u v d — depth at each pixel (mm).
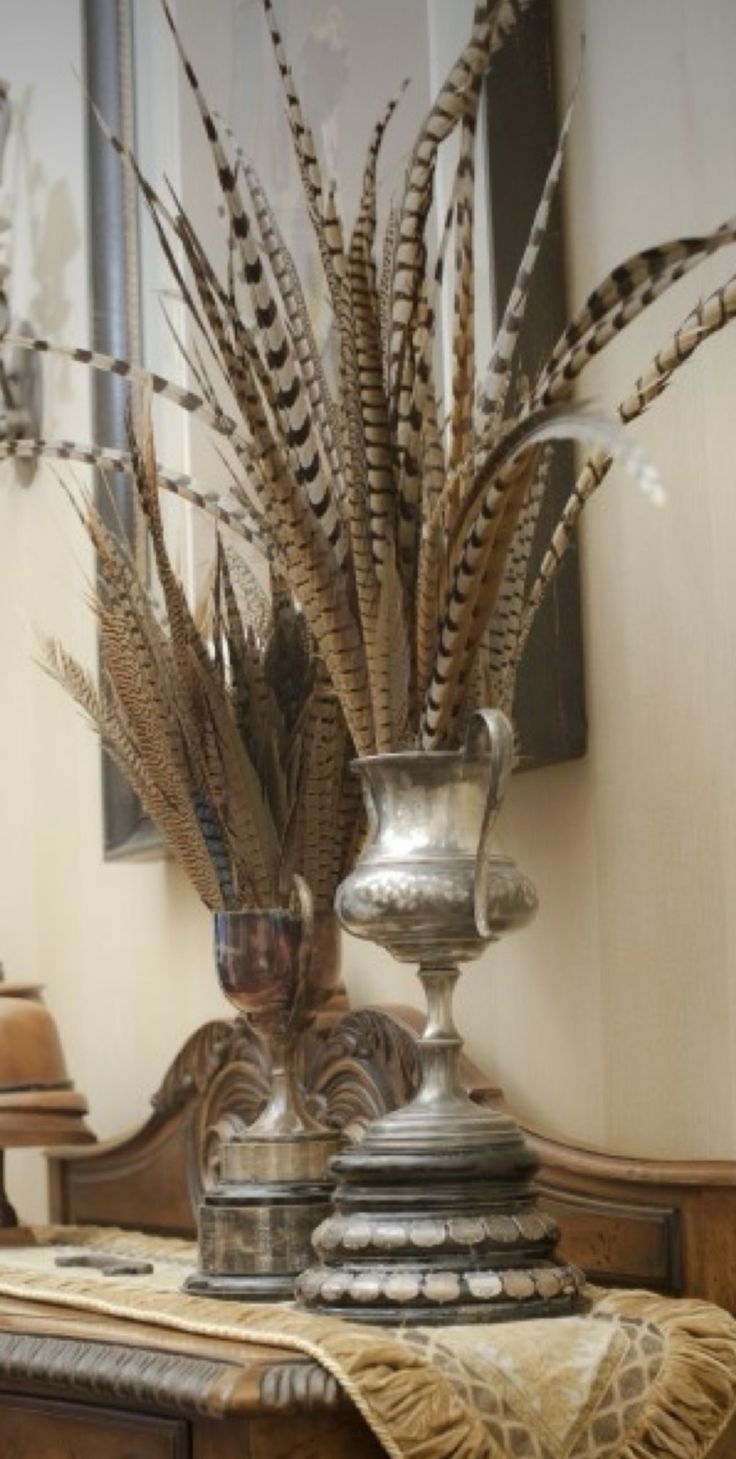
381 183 1819
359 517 1419
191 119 2211
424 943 1396
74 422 2488
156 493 1603
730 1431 1410
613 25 1663
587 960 1661
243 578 1830
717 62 1548
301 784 1613
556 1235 1388
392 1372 1257
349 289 1437
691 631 1558
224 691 1609
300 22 2020
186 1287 1556
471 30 1736
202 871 1642
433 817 1409
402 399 1455
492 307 1719
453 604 1367
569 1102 1680
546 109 1729
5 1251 1982
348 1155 1403
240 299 2080
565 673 1658
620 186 1652
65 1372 1397
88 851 2438
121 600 1635
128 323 2328
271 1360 1285
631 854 1612
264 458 1419
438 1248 1356
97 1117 2414
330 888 1616
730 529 1521
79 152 2512
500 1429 1259
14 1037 2096
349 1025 1752
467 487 1423
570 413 1223
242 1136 1566
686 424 1569
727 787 1521
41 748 2559
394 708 1425
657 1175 1505
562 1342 1307
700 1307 1393
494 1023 1779
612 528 1642
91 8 2432
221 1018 2084
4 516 2676
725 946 1521
